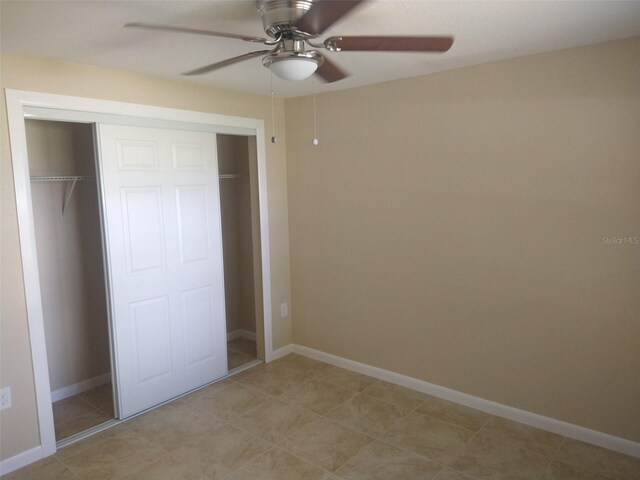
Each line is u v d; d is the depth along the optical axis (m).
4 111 2.44
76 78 2.71
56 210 3.32
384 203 3.45
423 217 3.26
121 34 2.17
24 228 2.54
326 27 1.69
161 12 1.90
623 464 2.52
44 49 2.40
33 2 1.78
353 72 3.02
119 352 3.06
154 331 3.26
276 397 3.41
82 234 3.48
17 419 2.57
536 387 2.89
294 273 4.16
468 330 3.15
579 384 2.73
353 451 2.72
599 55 2.46
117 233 3.00
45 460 2.66
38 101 2.55
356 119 3.52
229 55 2.56
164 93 3.13
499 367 3.04
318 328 4.06
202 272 3.55
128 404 3.13
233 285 4.60
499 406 3.06
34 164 3.19
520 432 2.87
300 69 1.84
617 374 2.60
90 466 2.60
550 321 2.79
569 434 2.79
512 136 2.81
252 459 2.66
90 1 1.77
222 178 4.38
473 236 3.04
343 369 3.90
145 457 2.69
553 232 2.72
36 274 2.60
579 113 2.56
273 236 3.99
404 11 1.93
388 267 3.50
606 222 2.54
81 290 3.51
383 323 3.60
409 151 3.27
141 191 3.11
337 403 3.31
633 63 2.38
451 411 3.16
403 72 3.06
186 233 3.42
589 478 2.42
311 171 3.87
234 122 3.59
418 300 3.37
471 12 1.96
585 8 1.93
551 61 2.62
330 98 3.66
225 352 3.78
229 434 2.92
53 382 3.40
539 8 1.93
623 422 2.60
